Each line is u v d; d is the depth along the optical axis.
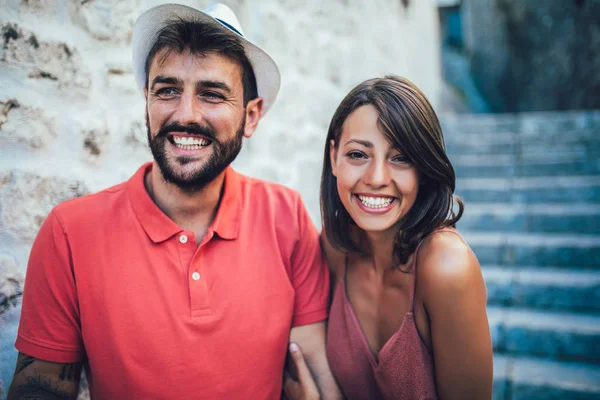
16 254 1.17
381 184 1.06
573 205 3.42
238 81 1.10
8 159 1.14
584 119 4.78
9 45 1.13
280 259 1.17
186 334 1.01
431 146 1.07
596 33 6.81
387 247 1.19
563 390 1.96
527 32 9.40
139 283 1.02
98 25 1.38
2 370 1.13
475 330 1.04
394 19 3.91
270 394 1.12
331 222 1.27
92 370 1.02
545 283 2.58
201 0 1.77
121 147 1.46
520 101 10.13
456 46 16.38
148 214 1.07
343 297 1.28
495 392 2.06
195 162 1.06
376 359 1.21
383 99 1.06
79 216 1.05
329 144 1.24
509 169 4.11
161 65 1.04
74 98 1.30
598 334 2.17
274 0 2.25
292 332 1.25
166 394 1.00
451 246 1.07
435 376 1.13
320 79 2.67
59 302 1.00
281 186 1.33
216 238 1.11
